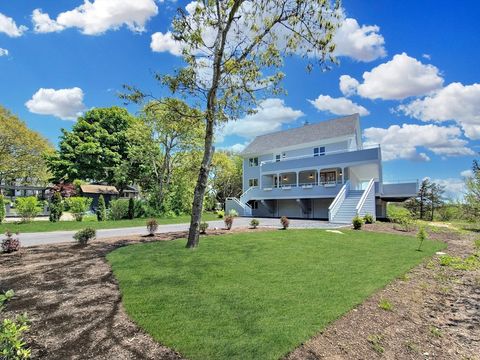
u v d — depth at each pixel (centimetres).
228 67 971
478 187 1902
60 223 1953
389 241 1202
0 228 1677
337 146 2758
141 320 434
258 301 512
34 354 345
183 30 941
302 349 366
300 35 951
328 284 615
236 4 911
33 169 3312
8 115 2809
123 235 1360
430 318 501
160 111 1251
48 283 603
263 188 3103
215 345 366
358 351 375
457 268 830
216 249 933
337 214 2119
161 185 2936
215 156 4025
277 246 1003
